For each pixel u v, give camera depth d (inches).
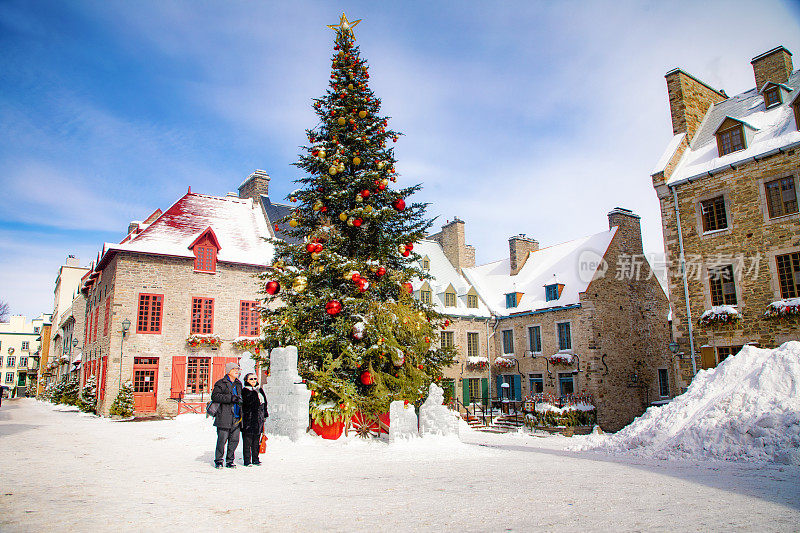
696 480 277.4
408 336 479.8
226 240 1037.2
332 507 200.8
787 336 655.1
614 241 1105.4
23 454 348.2
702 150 820.0
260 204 1193.4
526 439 727.7
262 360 493.7
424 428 463.2
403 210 512.4
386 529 167.2
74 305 1470.2
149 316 896.9
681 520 181.5
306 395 417.1
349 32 531.8
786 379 407.8
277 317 462.3
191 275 944.3
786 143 687.1
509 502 212.4
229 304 974.4
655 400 1080.8
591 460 390.3
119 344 863.7
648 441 443.5
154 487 237.5
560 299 1088.8
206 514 186.9
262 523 174.9
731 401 418.9
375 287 488.7
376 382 448.5
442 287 1212.5
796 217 666.8
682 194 788.6
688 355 757.9
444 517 184.7
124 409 802.8
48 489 225.8
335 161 490.9
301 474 287.6
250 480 263.4
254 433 317.4
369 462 345.1
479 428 909.2
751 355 472.1
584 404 958.4
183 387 904.3
